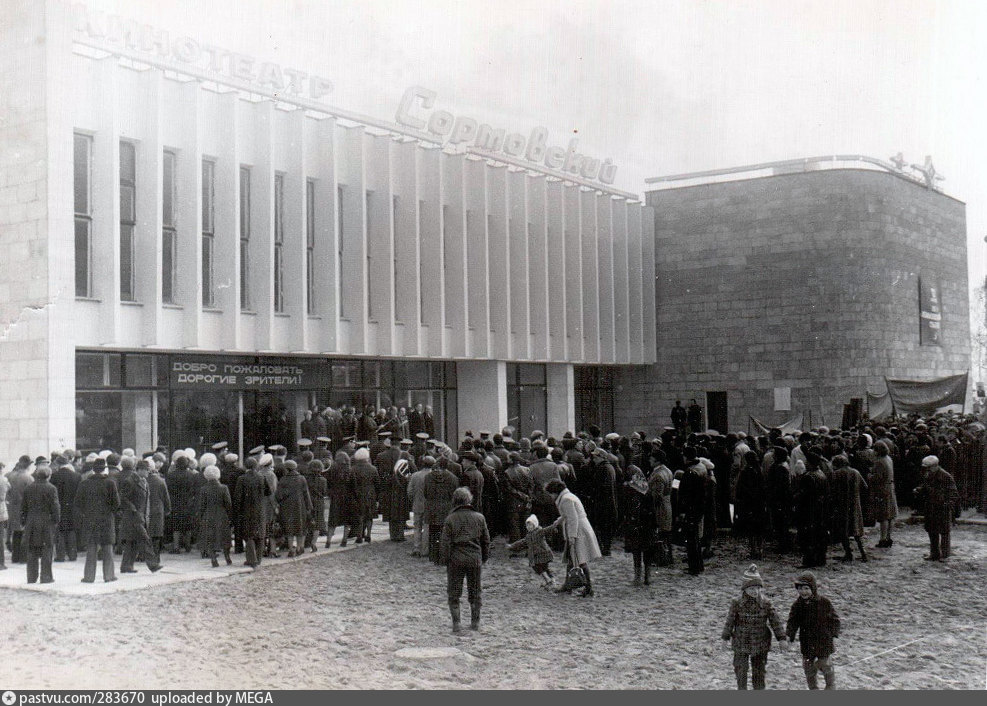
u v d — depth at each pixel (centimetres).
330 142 2689
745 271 4147
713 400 4194
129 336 2202
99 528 1482
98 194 2147
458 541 1195
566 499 1406
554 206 3712
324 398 2870
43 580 1467
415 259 2977
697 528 1532
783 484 1658
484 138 3350
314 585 1465
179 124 2342
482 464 1783
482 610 1309
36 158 2000
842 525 1606
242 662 1036
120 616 1252
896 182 4166
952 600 1334
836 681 977
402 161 2997
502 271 3394
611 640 1144
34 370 1983
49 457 1944
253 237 2527
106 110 2136
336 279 2683
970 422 2658
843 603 1320
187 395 2455
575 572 1382
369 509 1852
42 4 2006
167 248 2338
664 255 4341
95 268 2150
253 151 2531
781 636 860
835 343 3953
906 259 4212
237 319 2416
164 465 1794
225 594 1398
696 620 1240
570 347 3816
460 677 988
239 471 1720
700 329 4244
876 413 3116
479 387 3403
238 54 2464
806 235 4031
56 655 1059
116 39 2177
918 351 4262
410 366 3228
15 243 2023
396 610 1305
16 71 2041
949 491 1612
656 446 1647
